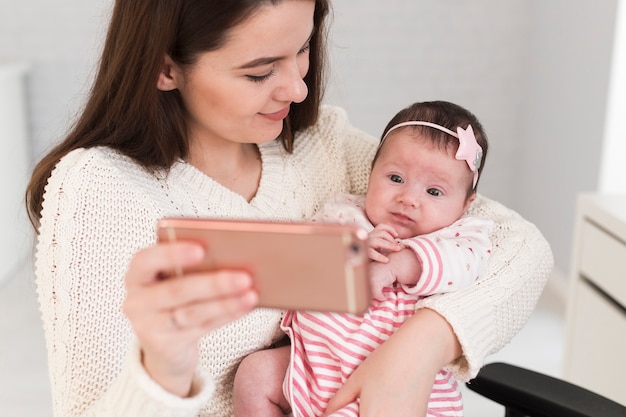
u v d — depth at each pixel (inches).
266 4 39.6
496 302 45.3
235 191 49.2
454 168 49.1
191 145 47.1
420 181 49.1
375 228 46.9
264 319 46.5
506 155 141.6
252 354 46.4
